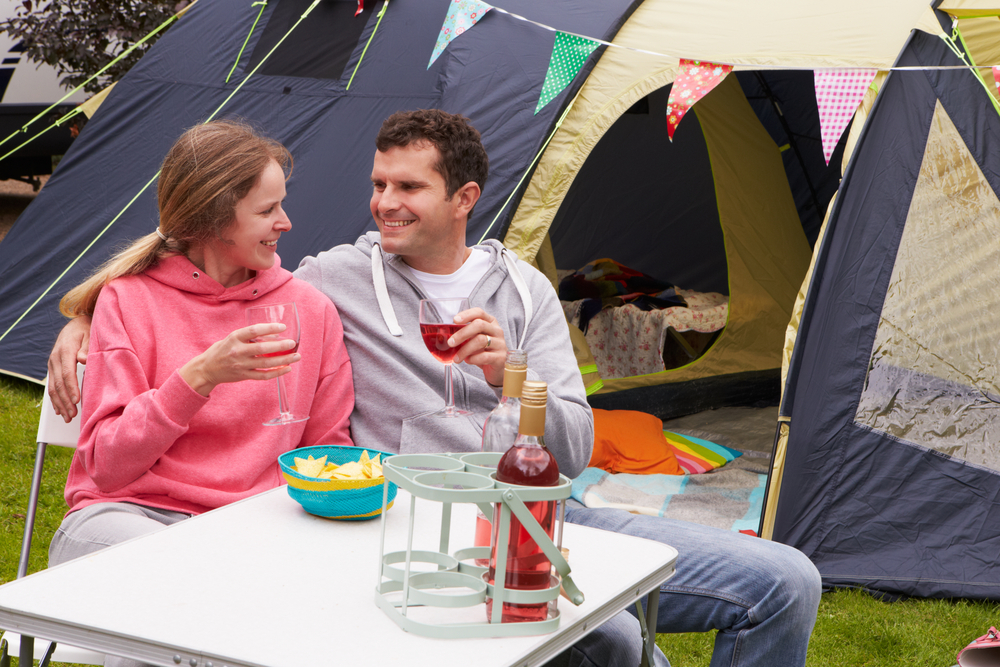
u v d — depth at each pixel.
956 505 3.02
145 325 1.83
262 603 1.20
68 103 7.84
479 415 2.06
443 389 2.05
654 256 5.44
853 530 3.04
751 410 4.82
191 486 1.78
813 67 3.13
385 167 2.00
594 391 4.36
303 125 4.03
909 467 3.05
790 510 3.06
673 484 3.73
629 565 1.37
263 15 4.42
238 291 1.89
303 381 1.93
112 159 4.55
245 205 1.82
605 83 3.48
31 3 7.58
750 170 5.29
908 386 3.05
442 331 1.72
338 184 3.79
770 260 5.23
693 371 4.79
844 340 3.07
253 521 1.49
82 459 1.80
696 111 5.18
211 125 1.88
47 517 3.29
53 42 7.46
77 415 1.96
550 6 3.76
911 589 2.94
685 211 5.34
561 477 1.19
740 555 1.75
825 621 2.81
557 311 2.21
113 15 7.51
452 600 1.15
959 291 3.06
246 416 1.85
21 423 4.11
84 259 4.40
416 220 2.01
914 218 3.07
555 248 5.20
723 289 5.35
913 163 3.07
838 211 3.10
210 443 1.83
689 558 1.78
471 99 3.63
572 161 3.43
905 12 3.26
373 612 1.19
